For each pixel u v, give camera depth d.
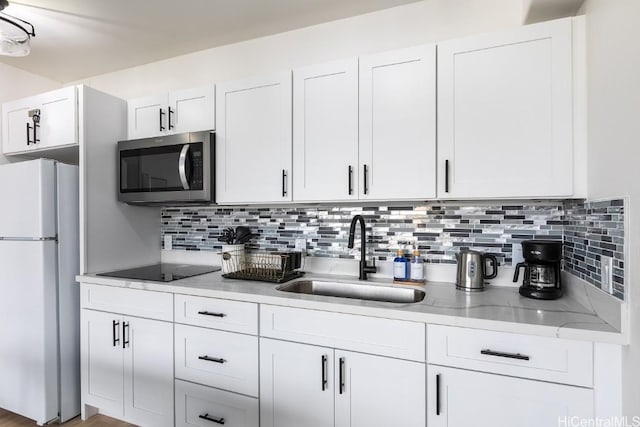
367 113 1.68
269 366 1.56
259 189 1.92
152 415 1.85
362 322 1.39
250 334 1.61
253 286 1.78
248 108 1.95
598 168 1.23
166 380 1.81
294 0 1.86
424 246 1.90
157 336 1.84
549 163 1.39
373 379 1.37
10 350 2.08
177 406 1.78
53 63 2.61
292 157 1.85
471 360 1.23
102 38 2.25
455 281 1.82
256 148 1.93
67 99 2.14
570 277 1.51
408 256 1.93
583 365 1.10
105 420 2.06
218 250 2.46
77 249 2.16
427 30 1.88
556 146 1.38
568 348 1.12
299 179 1.83
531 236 1.69
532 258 1.48
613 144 1.12
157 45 2.36
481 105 1.49
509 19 1.73
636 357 0.99
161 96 2.20
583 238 1.38
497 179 1.46
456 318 1.24
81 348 2.06
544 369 1.14
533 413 1.16
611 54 1.13
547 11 1.49
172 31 2.18
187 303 1.76
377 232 2.00
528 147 1.42
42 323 1.97
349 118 1.72
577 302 1.42
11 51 1.82
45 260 1.98
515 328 1.17
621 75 1.06
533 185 1.41
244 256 2.11
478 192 1.49
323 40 2.10
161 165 2.11
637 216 0.98
